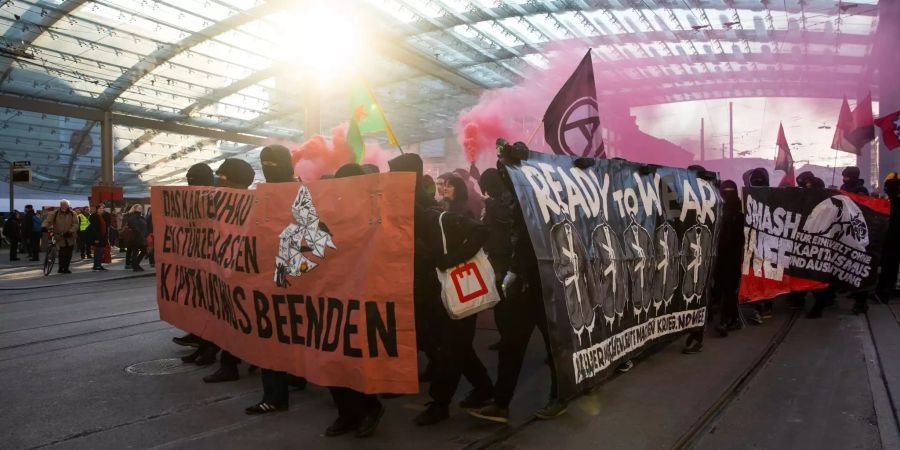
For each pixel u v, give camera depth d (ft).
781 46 110.11
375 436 13.03
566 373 12.95
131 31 81.35
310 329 13.35
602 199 15.60
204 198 17.81
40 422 13.96
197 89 104.37
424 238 12.76
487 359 19.76
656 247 17.61
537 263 12.82
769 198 26.35
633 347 16.01
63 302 33.65
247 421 14.07
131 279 47.52
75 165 148.05
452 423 13.83
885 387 16.08
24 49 82.02
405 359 11.88
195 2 74.23
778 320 26.53
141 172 160.15
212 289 17.15
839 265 26.63
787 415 14.17
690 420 13.76
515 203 13.44
